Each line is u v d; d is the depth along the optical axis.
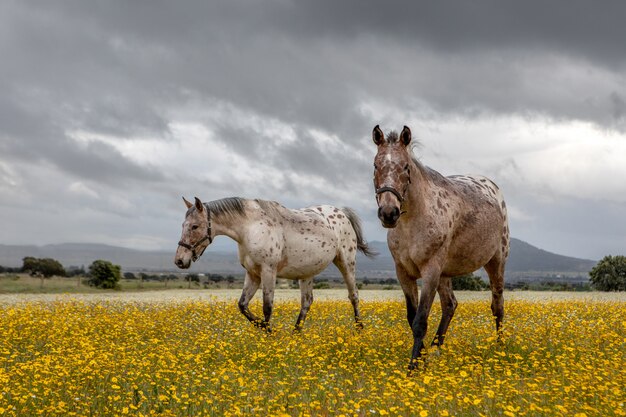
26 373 6.92
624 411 5.50
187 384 6.74
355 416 5.57
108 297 26.80
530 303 17.19
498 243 9.73
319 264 12.47
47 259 62.22
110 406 6.09
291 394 6.23
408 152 8.12
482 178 10.23
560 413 5.51
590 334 9.67
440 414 5.70
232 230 11.59
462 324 11.21
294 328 11.71
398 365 8.34
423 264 8.30
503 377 7.42
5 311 13.64
